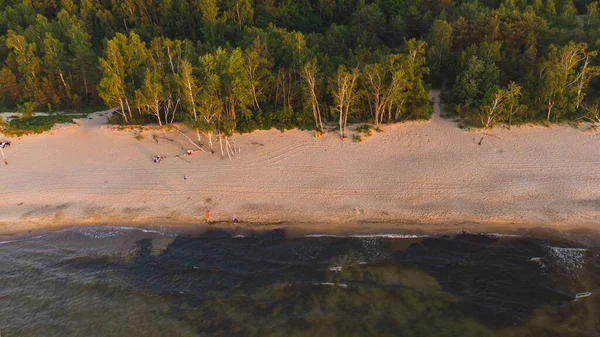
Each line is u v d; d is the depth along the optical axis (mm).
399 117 53781
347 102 49469
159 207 41938
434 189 41969
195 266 35438
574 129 49438
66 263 36375
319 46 66938
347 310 30750
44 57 64688
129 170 47312
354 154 48000
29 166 48656
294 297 32031
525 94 51281
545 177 42406
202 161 48219
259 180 44781
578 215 37875
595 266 33281
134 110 57844
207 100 45875
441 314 30141
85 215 41469
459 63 58531
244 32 75000
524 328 28734
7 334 30141
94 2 89375
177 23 82188
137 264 36000
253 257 36094
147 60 59531
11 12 85750
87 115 60344
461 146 48125
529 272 33094
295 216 40000
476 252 35219
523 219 37969
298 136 51719
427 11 74125
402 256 35281
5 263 36531
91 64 65125
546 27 61156
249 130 52906
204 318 30656
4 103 65438
